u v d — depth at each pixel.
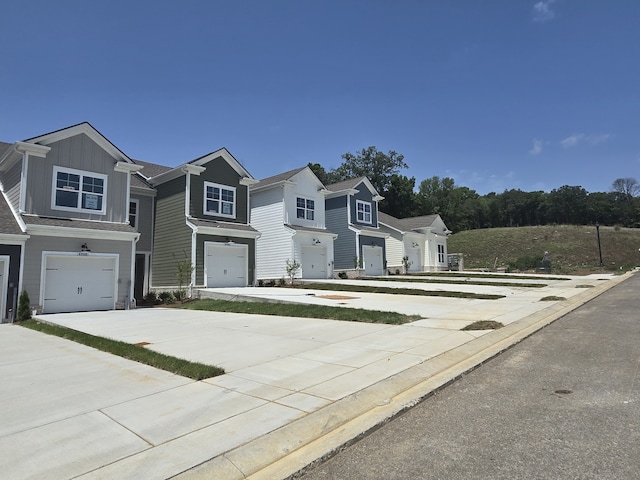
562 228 65.50
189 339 9.17
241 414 4.55
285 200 26.91
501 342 8.12
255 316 13.20
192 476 3.29
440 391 5.38
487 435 3.95
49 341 9.63
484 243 62.94
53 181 16.16
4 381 6.13
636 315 10.95
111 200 17.64
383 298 16.48
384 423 4.38
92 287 16.28
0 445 3.89
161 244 22.83
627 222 92.69
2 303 13.98
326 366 6.47
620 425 4.00
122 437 4.02
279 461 3.58
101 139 17.38
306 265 27.22
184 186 21.77
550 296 15.86
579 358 6.68
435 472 3.31
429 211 71.56
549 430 3.98
